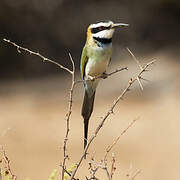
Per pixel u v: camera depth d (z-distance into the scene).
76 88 21.34
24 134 15.54
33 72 25.42
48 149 14.18
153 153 13.99
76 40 27.47
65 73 24.94
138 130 16.27
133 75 21.75
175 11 28.70
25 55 25.89
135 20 28.33
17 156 13.16
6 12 26.28
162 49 26.91
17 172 12.35
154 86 20.53
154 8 28.66
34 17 26.95
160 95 20.00
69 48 27.12
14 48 25.88
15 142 13.55
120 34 27.52
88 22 27.91
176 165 13.05
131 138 15.45
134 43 27.50
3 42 25.86
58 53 26.86
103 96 20.31
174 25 28.52
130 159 13.33
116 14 28.42
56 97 20.62
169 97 19.67
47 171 12.54
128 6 28.58
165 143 14.87
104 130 16.22
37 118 17.91
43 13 27.11
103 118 4.45
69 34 27.42
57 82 23.14
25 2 26.66
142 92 20.31
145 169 12.70
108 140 15.14
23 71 25.38
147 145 14.71
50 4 27.22
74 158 13.42
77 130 16.44
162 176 12.35
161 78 20.83
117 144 14.80
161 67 22.44
